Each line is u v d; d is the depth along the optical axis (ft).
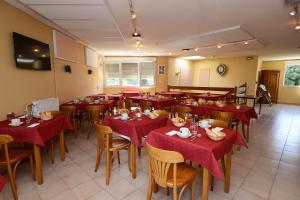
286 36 14.20
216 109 11.79
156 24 11.44
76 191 6.72
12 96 8.98
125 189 6.85
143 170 8.25
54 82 12.87
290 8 8.87
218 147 5.36
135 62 25.40
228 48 19.22
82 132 13.71
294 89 29.30
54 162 8.93
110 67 25.27
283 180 7.42
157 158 5.01
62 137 9.05
